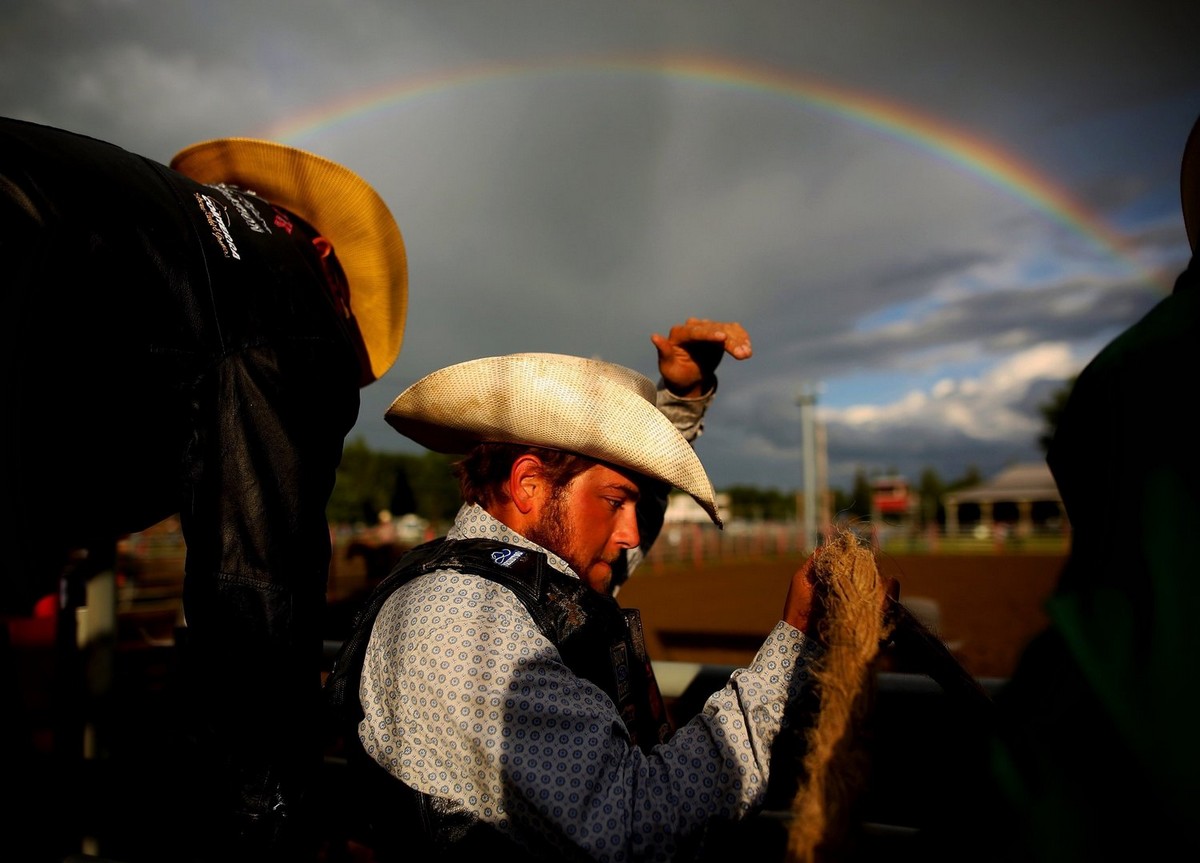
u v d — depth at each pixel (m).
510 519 1.29
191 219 1.35
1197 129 1.08
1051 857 0.59
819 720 0.87
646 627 9.08
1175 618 0.56
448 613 1.10
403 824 1.11
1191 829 0.52
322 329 1.46
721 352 1.70
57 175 1.20
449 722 1.04
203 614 1.23
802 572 1.04
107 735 1.85
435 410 1.36
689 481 1.21
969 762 0.91
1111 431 0.63
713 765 1.00
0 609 1.16
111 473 1.29
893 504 52.44
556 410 1.21
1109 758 0.57
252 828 1.24
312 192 1.94
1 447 1.10
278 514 1.28
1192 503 0.57
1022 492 55.94
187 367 1.27
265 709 1.24
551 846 0.99
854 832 0.81
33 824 1.57
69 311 1.16
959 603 11.54
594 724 1.02
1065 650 0.62
